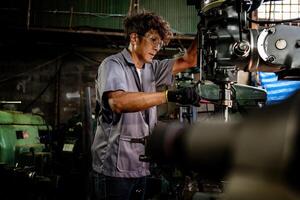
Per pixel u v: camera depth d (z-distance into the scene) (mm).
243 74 5258
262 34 1534
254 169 283
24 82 8094
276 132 263
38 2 7590
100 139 2027
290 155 250
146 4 7777
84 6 7672
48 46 8141
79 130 4961
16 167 3402
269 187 267
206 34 1629
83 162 3844
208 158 360
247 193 288
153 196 3674
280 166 254
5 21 7516
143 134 2041
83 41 7902
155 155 515
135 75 2014
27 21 7043
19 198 3305
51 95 8148
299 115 252
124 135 1979
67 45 8148
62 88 8188
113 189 1967
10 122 4094
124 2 7730
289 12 5930
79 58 8289
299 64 1545
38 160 3992
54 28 7148
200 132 396
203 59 1646
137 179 2037
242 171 301
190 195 1771
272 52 1534
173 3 7840
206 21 1670
